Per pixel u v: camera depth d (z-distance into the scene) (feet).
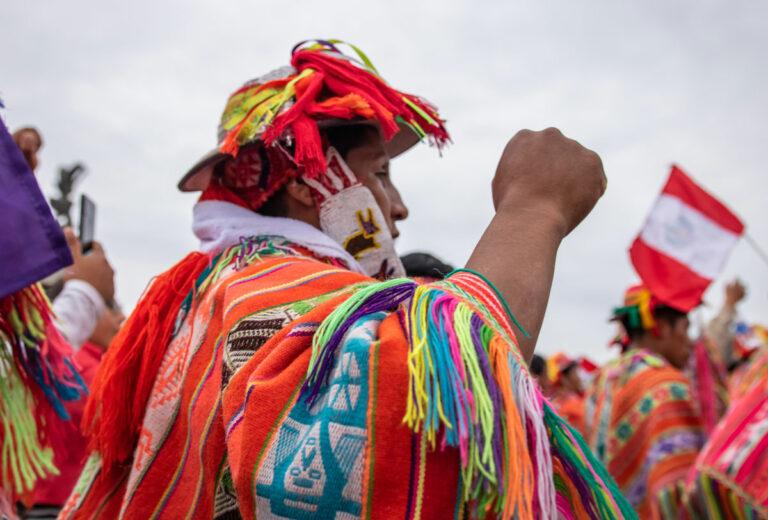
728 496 10.69
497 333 3.68
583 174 4.38
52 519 10.25
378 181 5.66
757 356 13.44
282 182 5.46
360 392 3.60
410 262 9.41
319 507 3.54
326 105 5.24
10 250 5.41
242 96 5.56
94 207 11.32
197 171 5.85
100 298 10.98
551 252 4.15
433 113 5.90
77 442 10.50
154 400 4.90
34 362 6.24
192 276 5.26
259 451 3.76
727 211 20.17
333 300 4.21
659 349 19.65
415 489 3.50
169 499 4.62
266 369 3.96
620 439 17.60
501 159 4.53
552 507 3.49
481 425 3.46
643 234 20.15
